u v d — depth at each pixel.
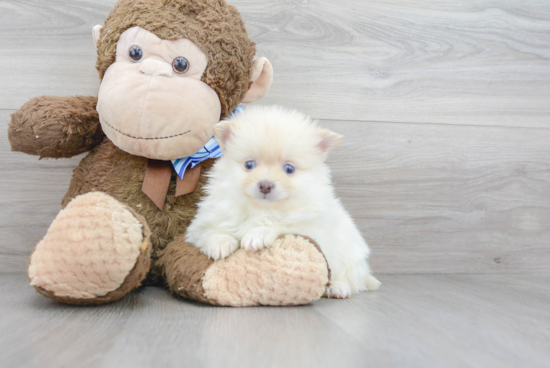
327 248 1.27
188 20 1.30
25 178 1.66
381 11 1.82
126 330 0.88
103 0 1.67
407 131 1.87
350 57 1.81
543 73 1.94
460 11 1.87
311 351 0.79
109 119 1.26
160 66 1.25
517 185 1.95
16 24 1.63
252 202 1.23
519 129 1.94
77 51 1.67
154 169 1.38
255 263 1.13
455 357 0.81
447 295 1.43
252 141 1.22
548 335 0.98
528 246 1.96
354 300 1.30
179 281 1.17
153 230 1.37
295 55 1.78
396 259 1.88
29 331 0.85
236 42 1.35
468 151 1.91
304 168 1.25
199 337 0.85
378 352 0.81
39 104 1.34
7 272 1.66
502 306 1.27
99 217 1.01
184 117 1.26
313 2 1.78
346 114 1.82
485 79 1.91
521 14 1.91
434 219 1.90
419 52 1.86
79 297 1.03
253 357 0.75
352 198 1.84
